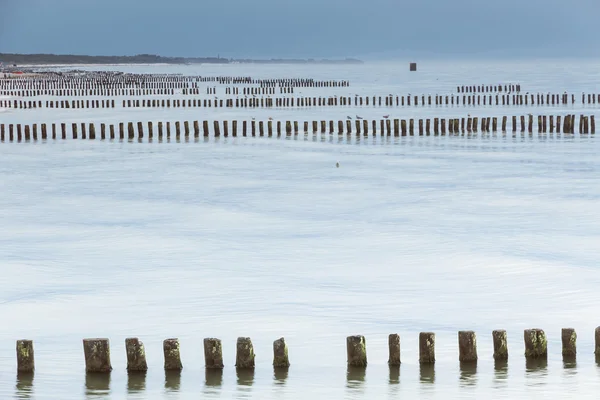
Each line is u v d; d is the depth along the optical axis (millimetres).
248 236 55219
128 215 62625
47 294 42219
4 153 99188
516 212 62062
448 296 41344
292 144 106812
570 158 90500
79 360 33312
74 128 113938
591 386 30391
